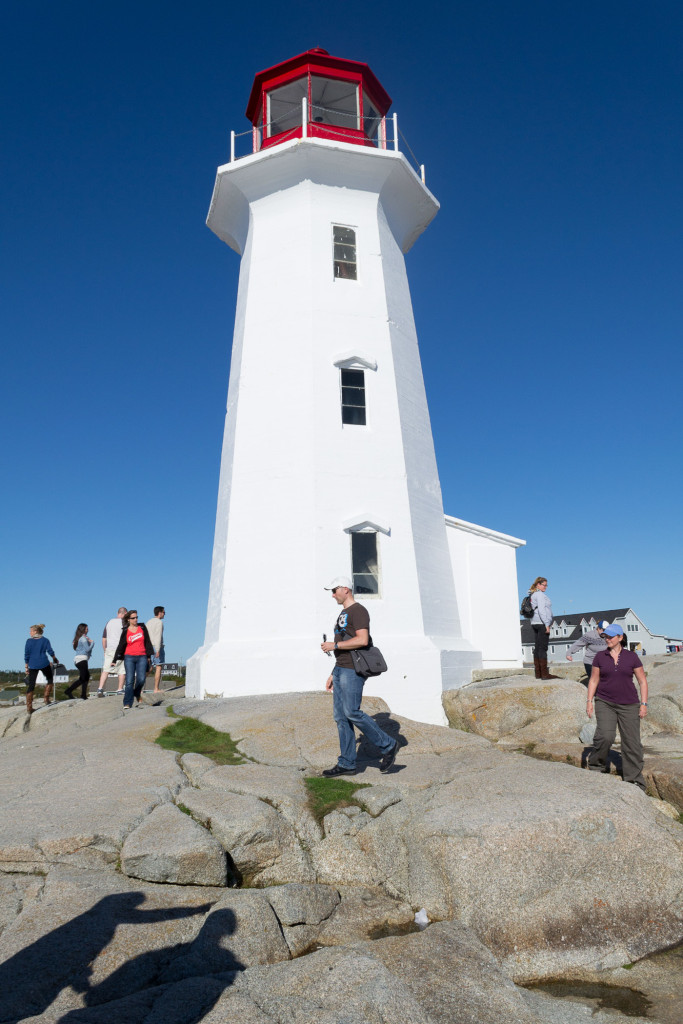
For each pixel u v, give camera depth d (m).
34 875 5.89
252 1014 3.89
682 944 5.73
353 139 16.44
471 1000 4.28
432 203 17.19
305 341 14.66
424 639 13.45
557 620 75.56
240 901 5.43
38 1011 4.13
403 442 14.71
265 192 16.02
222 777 7.89
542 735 11.08
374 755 9.05
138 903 5.43
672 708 12.14
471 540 16.16
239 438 14.62
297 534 13.55
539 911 5.73
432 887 6.27
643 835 6.26
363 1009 3.96
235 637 13.44
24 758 9.25
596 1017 4.52
